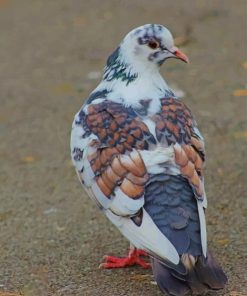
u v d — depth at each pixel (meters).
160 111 8.59
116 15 21.03
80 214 11.08
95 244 10.16
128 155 8.18
